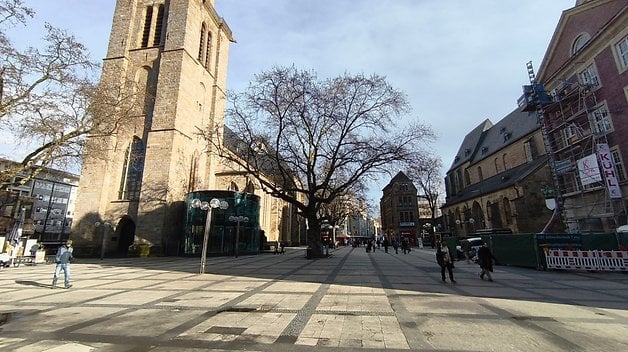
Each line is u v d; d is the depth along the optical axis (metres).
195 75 38.75
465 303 8.82
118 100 22.66
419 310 8.00
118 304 8.85
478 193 47.97
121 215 33.72
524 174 37.16
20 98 17.94
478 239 24.20
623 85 21.34
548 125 28.86
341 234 97.69
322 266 20.47
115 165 34.97
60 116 19.67
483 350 5.20
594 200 23.50
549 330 6.29
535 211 35.50
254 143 27.12
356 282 12.94
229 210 34.69
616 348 5.29
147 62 37.34
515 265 19.52
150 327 6.59
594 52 23.50
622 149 21.44
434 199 51.12
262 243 44.47
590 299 9.38
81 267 20.45
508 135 49.53
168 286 12.06
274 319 7.20
